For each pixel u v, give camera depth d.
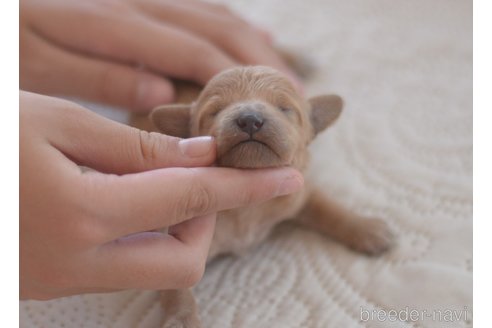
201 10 0.44
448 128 0.41
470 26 0.48
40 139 0.25
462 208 0.35
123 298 0.33
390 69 0.46
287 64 0.46
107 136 0.26
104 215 0.25
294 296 0.32
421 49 0.47
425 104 0.43
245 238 0.34
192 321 0.31
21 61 0.40
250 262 0.35
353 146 0.41
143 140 0.27
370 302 0.32
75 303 0.32
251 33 0.43
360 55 0.48
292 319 0.31
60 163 0.25
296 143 0.31
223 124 0.29
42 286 0.26
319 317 0.31
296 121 0.32
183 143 0.27
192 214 0.27
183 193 0.26
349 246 0.35
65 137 0.26
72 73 0.40
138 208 0.26
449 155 0.39
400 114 0.42
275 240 0.36
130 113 0.41
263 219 0.34
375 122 0.42
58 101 0.26
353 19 0.52
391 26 0.50
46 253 0.25
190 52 0.39
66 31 0.40
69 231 0.25
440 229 0.35
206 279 0.34
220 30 0.42
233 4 0.55
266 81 0.32
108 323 0.32
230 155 0.28
